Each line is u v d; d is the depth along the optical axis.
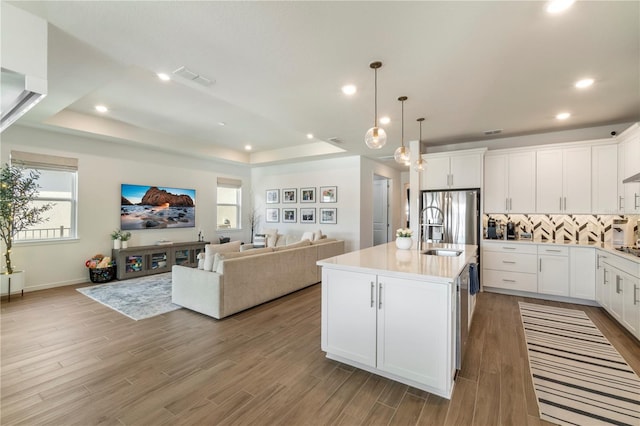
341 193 6.91
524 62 2.48
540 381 2.20
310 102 3.39
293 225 7.71
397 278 2.16
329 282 2.50
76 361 2.47
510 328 3.21
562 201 4.27
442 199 4.89
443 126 4.30
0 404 1.91
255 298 3.88
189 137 6.19
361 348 2.33
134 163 5.88
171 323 3.34
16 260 4.46
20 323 3.31
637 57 2.38
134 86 3.66
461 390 2.09
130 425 1.73
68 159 4.95
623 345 2.79
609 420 1.78
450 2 1.77
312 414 1.84
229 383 2.17
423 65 2.54
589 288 3.93
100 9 1.85
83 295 4.38
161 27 2.03
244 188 8.38
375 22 1.97
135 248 5.54
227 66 2.58
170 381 2.19
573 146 4.22
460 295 2.26
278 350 2.70
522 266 4.36
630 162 3.62
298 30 2.06
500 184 4.68
